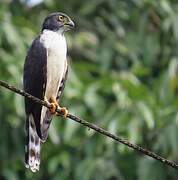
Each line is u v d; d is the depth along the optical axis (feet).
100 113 43.80
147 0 50.80
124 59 52.44
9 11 51.98
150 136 44.16
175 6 52.16
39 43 34.19
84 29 55.26
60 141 45.44
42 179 46.06
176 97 46.34
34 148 33.09
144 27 50.90
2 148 44.62
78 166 43.04
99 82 43.57
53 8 54.90
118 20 52.65
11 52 44.83
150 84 50.98
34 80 33.73
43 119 33.65
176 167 28.14
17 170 45.57
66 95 42.55
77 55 53.67
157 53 52.95
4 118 44.32
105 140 41.98
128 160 44.04
